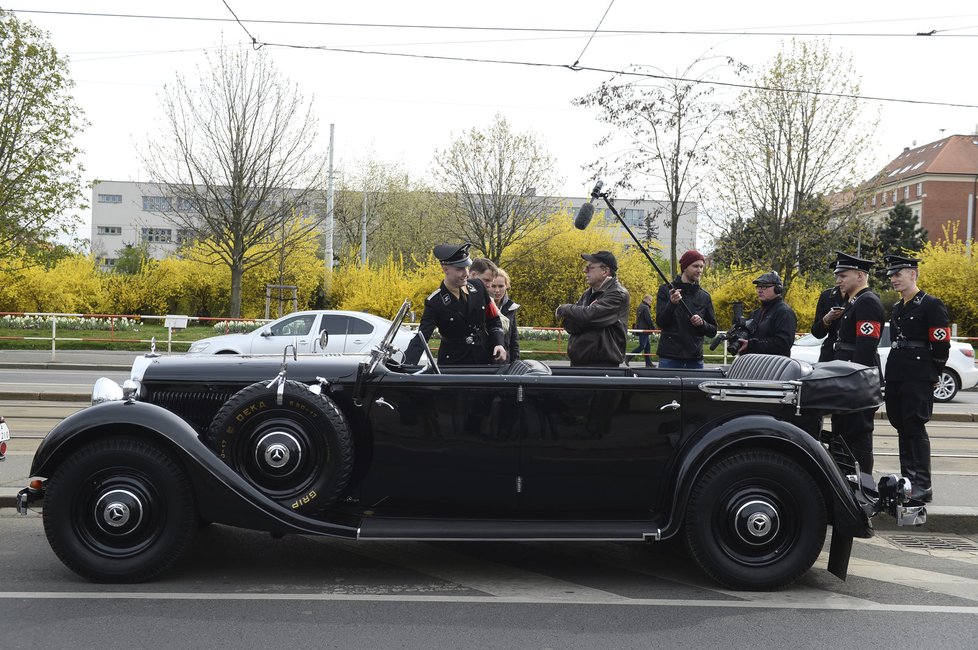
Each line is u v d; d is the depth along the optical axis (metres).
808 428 4.70
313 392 4.46
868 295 5.90
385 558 5.08
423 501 4.66
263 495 4.37
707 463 4.46
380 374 4.61
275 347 13.53
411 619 3.97
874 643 3.73
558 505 4.63
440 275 32.50
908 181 73.25
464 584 4.57
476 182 30.28
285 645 3.61
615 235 35.91
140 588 4.36
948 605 4.29
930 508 6.01
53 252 28.09
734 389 4.57
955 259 31.72
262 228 30.06
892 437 10.34
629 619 4.02
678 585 4.60
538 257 31.48
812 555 4.46
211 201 29.12
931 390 6.11
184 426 4.39
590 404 4.57
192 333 25.55
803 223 23.91
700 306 7.36
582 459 4.58
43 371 16.75
